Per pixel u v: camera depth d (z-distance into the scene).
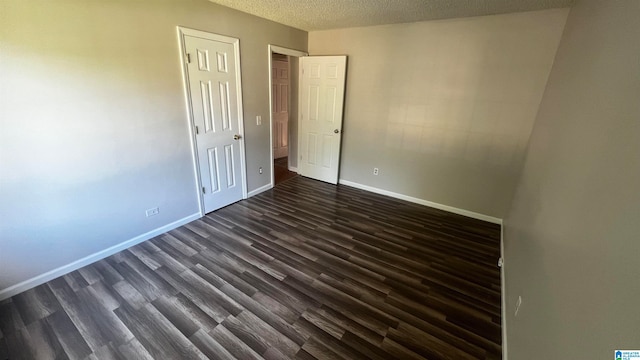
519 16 2.84
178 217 3.05
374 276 2.37
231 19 3.07
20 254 2.01
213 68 3.02
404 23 3.48
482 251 2.81
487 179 3.40
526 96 2.98
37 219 2.04
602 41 1.27
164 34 2.52
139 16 2.32
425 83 3.53
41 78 1.90
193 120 2.94
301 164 4.91
